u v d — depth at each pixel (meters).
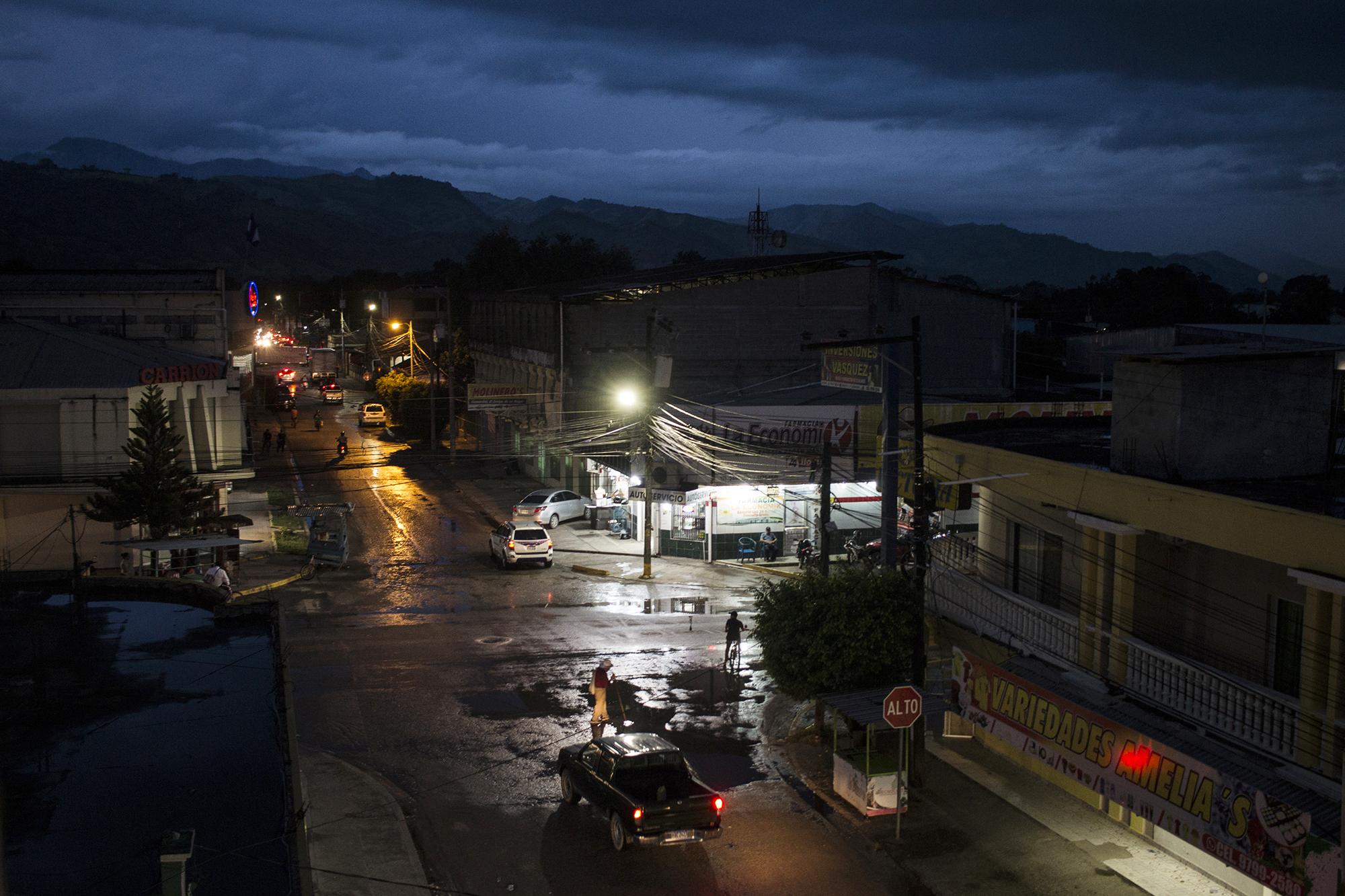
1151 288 89.12
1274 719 14.31
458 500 53.06
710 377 49.66
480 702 24.30
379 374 103.38
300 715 23.14
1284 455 17.17
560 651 28.53
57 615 19.12
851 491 41.84
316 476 59.38
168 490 33.50
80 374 35.03
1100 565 17.55
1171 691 16.00
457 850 17.09
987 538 22.00
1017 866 16.52
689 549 41.62
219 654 16.62
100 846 10.24
